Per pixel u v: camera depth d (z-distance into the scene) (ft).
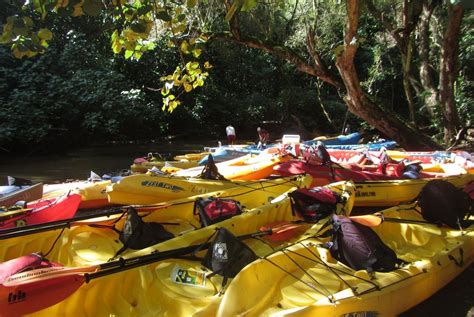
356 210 23.48
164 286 12.63
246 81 75.10
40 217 17.17
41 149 47.52
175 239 14.34
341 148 39.50
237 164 29.07
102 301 12.16
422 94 58.34
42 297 10.70
